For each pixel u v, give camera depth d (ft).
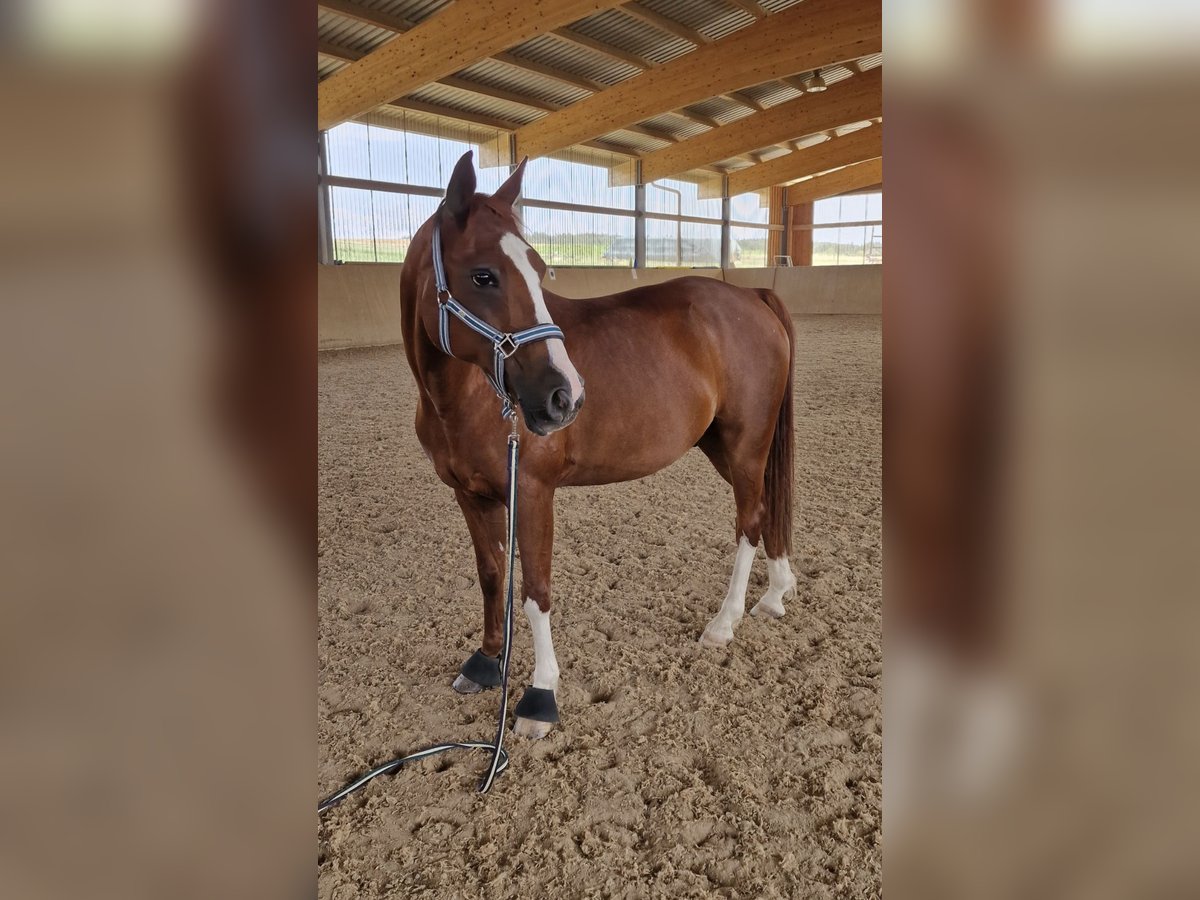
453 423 5.61
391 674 6.75
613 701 6.20
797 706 6.06
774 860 4.50
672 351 6.61
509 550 5.27
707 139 47.44
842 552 9.20
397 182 35.24
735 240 62.44
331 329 28.86
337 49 28.78
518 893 4.32
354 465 13.56
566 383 4.83
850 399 19.02
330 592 8.40
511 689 6.49
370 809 5.02
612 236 49.85
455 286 4.89
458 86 33.94
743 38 32.76
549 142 39.06
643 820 4.88
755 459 7.44
